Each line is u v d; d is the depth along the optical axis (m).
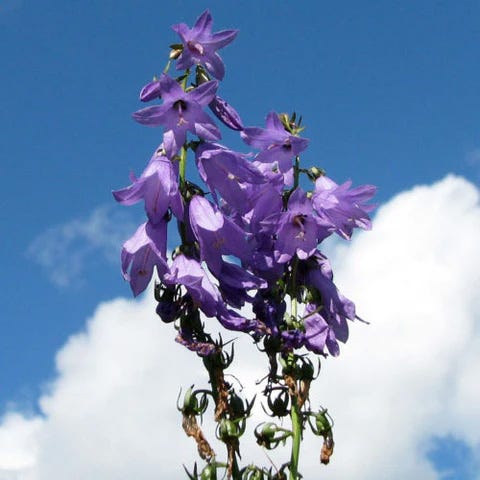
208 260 0.56
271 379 0.57
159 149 0.56
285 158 0.59
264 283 0.57
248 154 0.58
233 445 0.54
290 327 0.57
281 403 0.57
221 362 0.55
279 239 0.58
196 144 0.57
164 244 0.56
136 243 0.56
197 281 0.54
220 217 0.55
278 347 0.57
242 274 0.57
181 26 0.56
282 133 0.58
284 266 0.60
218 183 0.57
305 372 0.57
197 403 0.55
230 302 0.57
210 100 0.55
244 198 0.57
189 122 0.55
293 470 0.56
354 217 0.59
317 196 0.59
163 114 0.55
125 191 0.55
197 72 0.57
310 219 0.58
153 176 0.55
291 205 0.58
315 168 0.60
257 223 0.59
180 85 0.56
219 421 0.54
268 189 0.58
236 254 0.56
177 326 0.55
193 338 0.55
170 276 0.54
